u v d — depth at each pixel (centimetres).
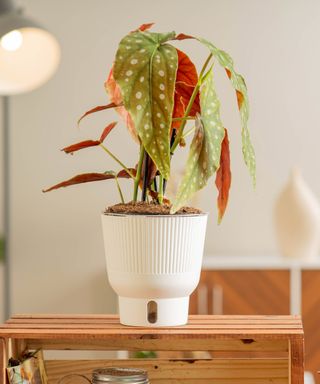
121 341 179
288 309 430
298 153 477
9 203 480
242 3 473
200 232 172
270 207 475
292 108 476
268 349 178
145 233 167
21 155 479
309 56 475
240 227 474
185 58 170
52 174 479
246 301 429
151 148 155
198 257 174
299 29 474
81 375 181
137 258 169
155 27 472
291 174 441
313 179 477
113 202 476
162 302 171
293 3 474
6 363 165
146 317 171
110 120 475
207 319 181
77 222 479
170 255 169
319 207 477
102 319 181
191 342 179
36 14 474
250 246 475
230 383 179
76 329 168
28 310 480
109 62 475
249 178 474
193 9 471
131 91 155
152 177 175
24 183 480
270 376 179
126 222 168
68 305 480
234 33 473
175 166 448
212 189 470
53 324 174
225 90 469
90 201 477
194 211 174
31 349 180
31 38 389
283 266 429
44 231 480
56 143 477
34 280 481
